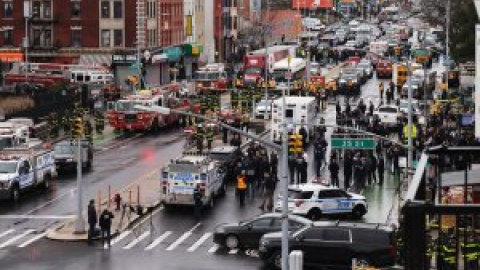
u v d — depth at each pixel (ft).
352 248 177.06
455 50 479.82
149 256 198.90
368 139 270.26
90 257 198.29
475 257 73.67
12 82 494.18
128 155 335.47
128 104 393.50
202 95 465.88
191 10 640.17
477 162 84.33
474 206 56.59
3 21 556.10
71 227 224.53
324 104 451.12
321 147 296.10
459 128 311.06
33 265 190.70
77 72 491.72
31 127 353.92
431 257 76.02
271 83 488.02
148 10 565.53
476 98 266.16
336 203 233.14
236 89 474.49
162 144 361.71
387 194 263.90
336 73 588.91
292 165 270.46
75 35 554.87
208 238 215.31
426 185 73.36
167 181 244.01
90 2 552.00
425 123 331.36
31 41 556.10
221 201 259.39
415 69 483.10
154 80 574.15
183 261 194.18
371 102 405.59
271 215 204.44
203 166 245.45
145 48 556.10
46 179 275.59
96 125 384.88
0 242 211.41
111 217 208.95
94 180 287.28
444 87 440.04
